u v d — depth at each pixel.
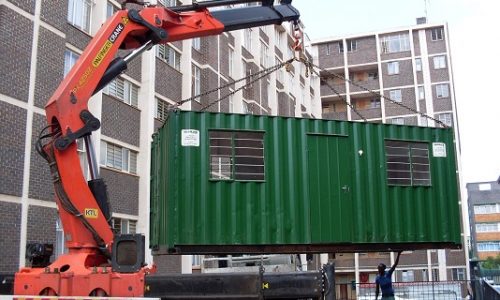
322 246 11.09
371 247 11.41
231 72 32.44
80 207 7.57
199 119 10.70
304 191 10.98
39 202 15.83
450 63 57.81
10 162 15.00
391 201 11.61
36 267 8.12
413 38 58.69
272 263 16.67
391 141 11.95
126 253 7.07
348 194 11.27
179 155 10.44
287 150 11.09
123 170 20.94
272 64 39.47
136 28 8.73
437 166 12.22
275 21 10.33
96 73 8.14
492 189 92.50
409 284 17.27
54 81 16.84
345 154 11.45
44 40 16.61
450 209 12.11
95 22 20.05
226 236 10.40
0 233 14.48
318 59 60.53
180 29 9.37
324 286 6.91
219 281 6.87
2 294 7.98
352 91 59.06
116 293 6.88
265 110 37.06
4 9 15.20
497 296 11.03
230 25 9.87
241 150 10.82
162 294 6.84
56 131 7.93
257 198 10.73
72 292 6.97
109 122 20.20
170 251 10.32
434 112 56.38
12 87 15.27
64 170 7.62
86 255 7.39
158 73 23.69
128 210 20.80
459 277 48.84
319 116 55.41
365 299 17.64
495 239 90.44
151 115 22.41
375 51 59.38
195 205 10.33
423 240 11.68
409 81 57.84
